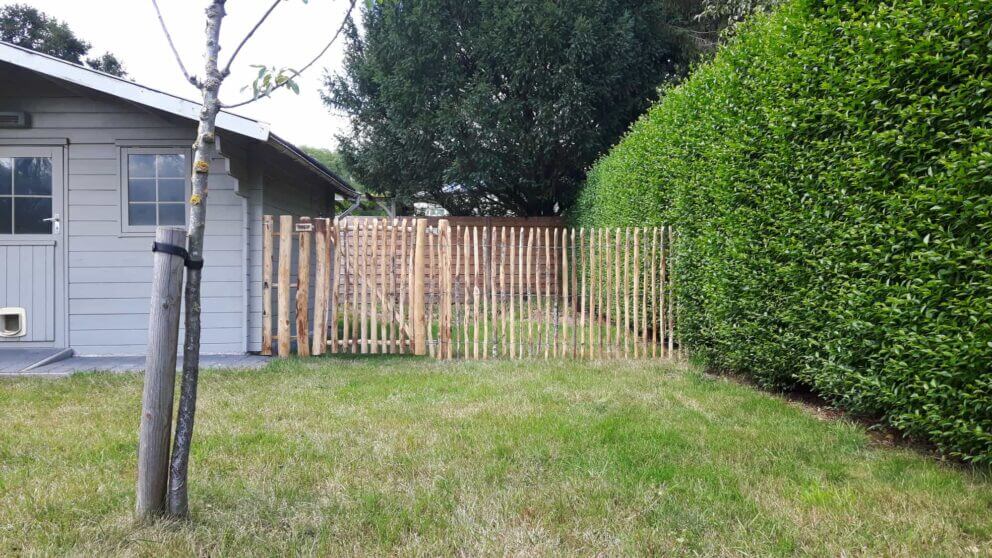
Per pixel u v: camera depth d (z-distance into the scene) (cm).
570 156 1480
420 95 1427
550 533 231
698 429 372
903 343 308
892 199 304
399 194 1641
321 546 219
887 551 212
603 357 705
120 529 227
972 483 281
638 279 714
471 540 224
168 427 238
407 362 658
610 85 1395
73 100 665
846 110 339
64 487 274
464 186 1638
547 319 705
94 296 668
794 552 216
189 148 670
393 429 375
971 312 264
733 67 515
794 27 418
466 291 702
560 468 304
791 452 328
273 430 373
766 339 466
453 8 1459
